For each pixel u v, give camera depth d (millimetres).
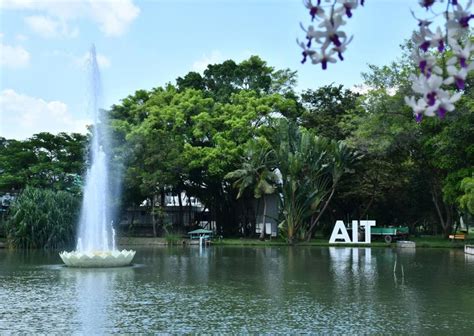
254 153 51156
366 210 54781
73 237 47156
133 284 22375
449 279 23781
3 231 51125
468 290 20438
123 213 59531
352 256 37000
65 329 13789
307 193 50625
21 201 47469
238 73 61312
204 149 54031
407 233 52938
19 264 31609
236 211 61719
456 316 15375
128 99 61219
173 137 55719
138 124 57969
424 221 72250
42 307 16984
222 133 54500
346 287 21375
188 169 53906
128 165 54406
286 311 16250
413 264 30859
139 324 14383
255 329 13766
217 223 62500
